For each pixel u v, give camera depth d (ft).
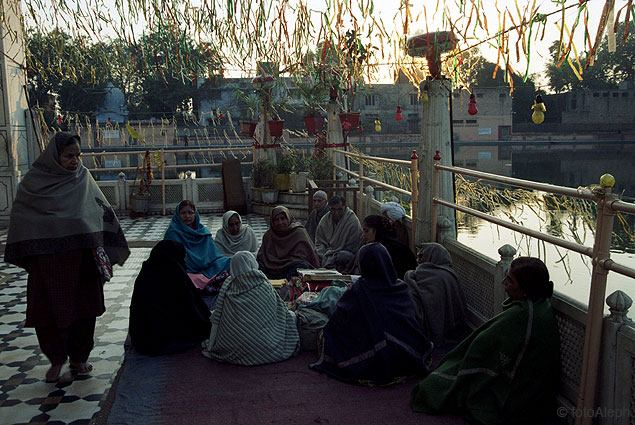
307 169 38.09
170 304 13.52
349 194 29.48
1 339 14.52
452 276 13.67
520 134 122.52
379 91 131.64
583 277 20.75
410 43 15.51
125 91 111.75
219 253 19.02
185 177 39.27
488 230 28.99
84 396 11.29
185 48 13.01
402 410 10.22
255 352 12.37
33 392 11.47
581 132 122.52
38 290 11.34
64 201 11.32
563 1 8.63
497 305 12.49
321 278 15.66
